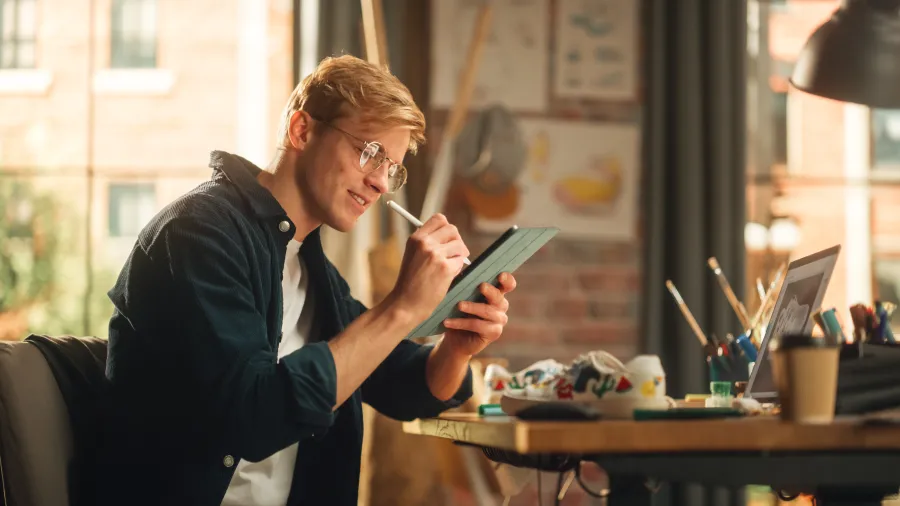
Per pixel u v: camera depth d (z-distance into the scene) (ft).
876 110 12.07
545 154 11.30
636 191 11.44
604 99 11.48
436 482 8.98
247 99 11.96
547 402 3.86
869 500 3.82
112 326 4.91
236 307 4.63
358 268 10.01
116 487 4.84
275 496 5.38
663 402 4.22
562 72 11.43
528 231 4.69
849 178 12.00
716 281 11.19
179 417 4.76
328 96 5.14
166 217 4.83
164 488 4.77
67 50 11.89
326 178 5.15
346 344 4.55
